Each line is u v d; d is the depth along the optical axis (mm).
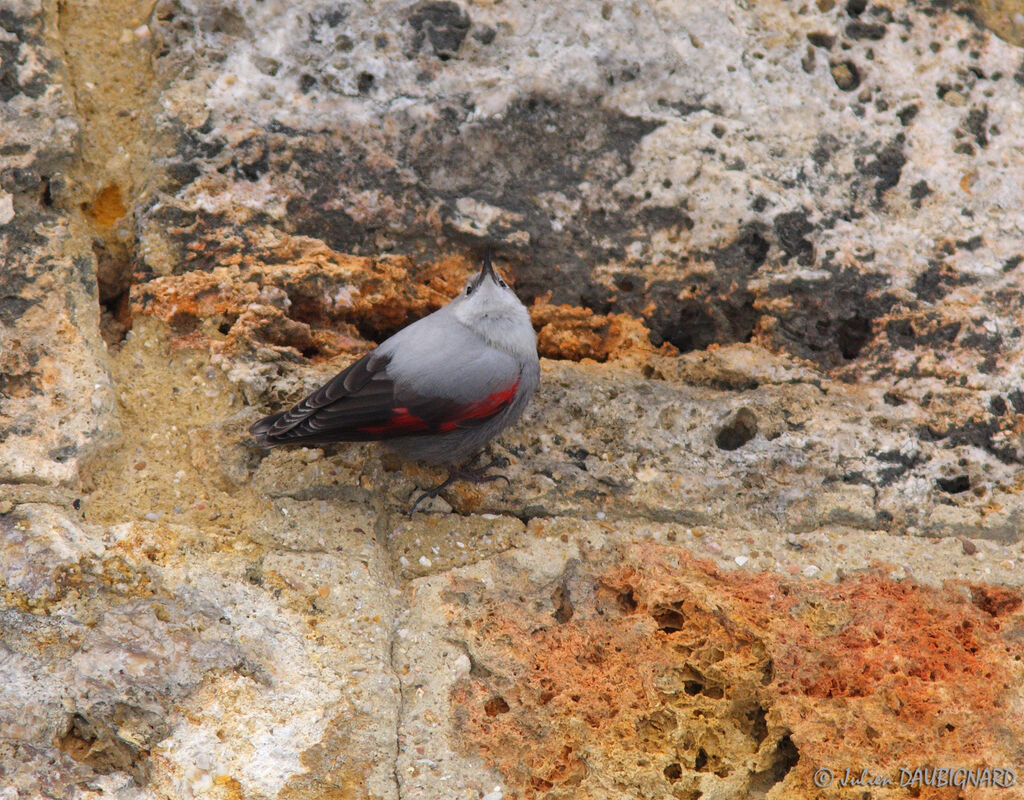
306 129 8523
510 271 8734
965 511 7758
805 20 9422
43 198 8078
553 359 8719
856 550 7531
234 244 8227
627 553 7336
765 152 8883
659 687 6539
